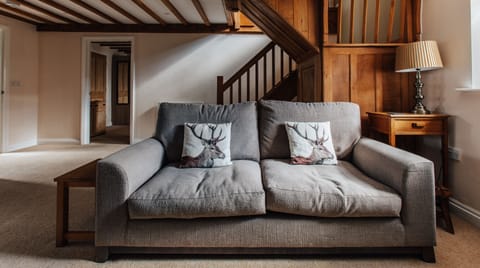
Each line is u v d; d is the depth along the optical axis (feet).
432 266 5.14
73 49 18.22
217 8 14.64
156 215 5.05
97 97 23.70
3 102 15.57
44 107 18.43
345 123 7.55
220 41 18.03
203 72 18.10
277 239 5.20
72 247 5.77
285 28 10.13
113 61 31.09
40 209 7.76
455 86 7.47
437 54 7.58
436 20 8.18
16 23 16.46
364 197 5.08
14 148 16.42
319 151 6.93
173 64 18.11
